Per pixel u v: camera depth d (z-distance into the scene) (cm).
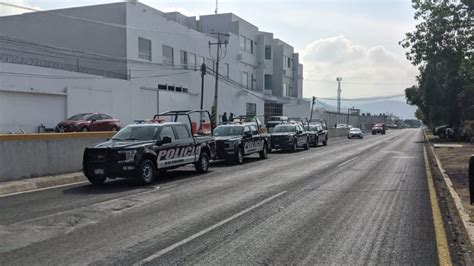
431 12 1770
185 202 1095
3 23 4178
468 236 757
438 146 3525
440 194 1223
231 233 794
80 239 755
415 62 1869
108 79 3512
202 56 4944
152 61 4047
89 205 1062
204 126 3200
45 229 825
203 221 887
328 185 1388
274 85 7138
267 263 629
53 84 3069
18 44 4069
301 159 2402
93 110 3378
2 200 1138
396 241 741
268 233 794
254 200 1120
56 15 3969
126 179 1562
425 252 680
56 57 3969
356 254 670
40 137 1534
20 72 2847
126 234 787
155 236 772
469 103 4416
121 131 1552
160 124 1563
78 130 2833
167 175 1683
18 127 2850
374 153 2866
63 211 991
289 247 707
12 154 1428
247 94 5991
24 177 1462
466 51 1758
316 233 794
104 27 3797
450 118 5288
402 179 1539
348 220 897
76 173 1622
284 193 1231
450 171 1761
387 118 17825
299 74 8162
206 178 1577
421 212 976
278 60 7119
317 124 3966
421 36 1812
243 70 6128
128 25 3753
